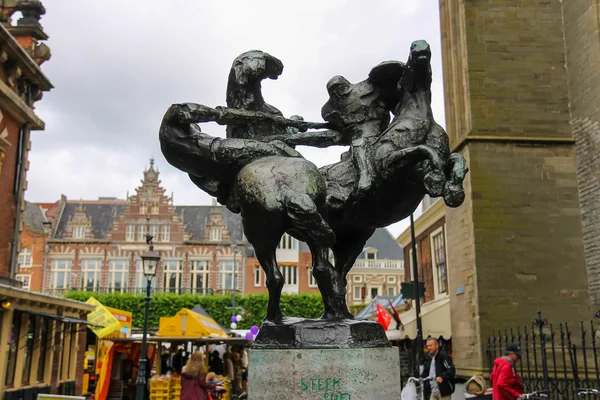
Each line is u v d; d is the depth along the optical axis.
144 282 48.78
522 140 12.75
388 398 2.85
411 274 24.72
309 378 2.74
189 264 49.50
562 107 13.05
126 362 17.83
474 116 12.91
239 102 3.34
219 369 17.44
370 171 3.10
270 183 2.85
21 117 16.42
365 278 54.00
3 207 15.71
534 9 13.46
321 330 2.81
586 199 12.32
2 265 15.58
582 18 12.55
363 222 3.32
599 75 11.91
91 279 48.53
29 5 18.22
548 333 11.77
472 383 9.51
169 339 14.53
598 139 11.98
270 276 2.96
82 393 19.47
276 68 3.50
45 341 15.63
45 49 18.16
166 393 13.55
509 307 11.98
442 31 14.84
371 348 2.81
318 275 2.97
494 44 13.27
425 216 20.48
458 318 13.20
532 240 12.34
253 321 44.97
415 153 2.96
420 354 12.89
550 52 13.28
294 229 2.94
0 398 12.02
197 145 3.09
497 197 12.50
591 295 12.04
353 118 3.37
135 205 50.12
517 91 13.07
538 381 9.48
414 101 3.22
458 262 13.27
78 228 50.00
